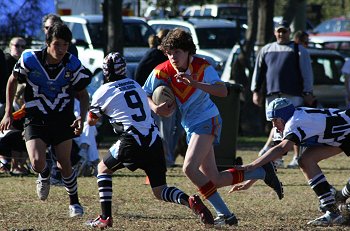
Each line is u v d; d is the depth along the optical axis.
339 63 62.59
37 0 56.81
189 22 67.94
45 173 26.05
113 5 56.78
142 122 23.12
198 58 23.42
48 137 25.45
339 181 36.56
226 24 68.06
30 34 57.00
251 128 60.91
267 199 30.45
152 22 68.44
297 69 41.75
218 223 24.03
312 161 25.00
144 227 24.12
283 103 23.86
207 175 24.27
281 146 23.61
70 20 63.78
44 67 24.80
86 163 36.59
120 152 23.11
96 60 58.19
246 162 43.19
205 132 23.47
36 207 27.94
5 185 33.53
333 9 116.62
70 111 25.67
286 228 24.17
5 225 24.25
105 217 23.55
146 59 38.50
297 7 66.75
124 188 33.00
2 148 36.97
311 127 23.69
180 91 23.44
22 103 35.91
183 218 25.95
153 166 23.23
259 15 62.94
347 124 23.95
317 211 27.72
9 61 38.59
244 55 60.62
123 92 23.31
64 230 23.44
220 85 22.83
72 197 26.08
